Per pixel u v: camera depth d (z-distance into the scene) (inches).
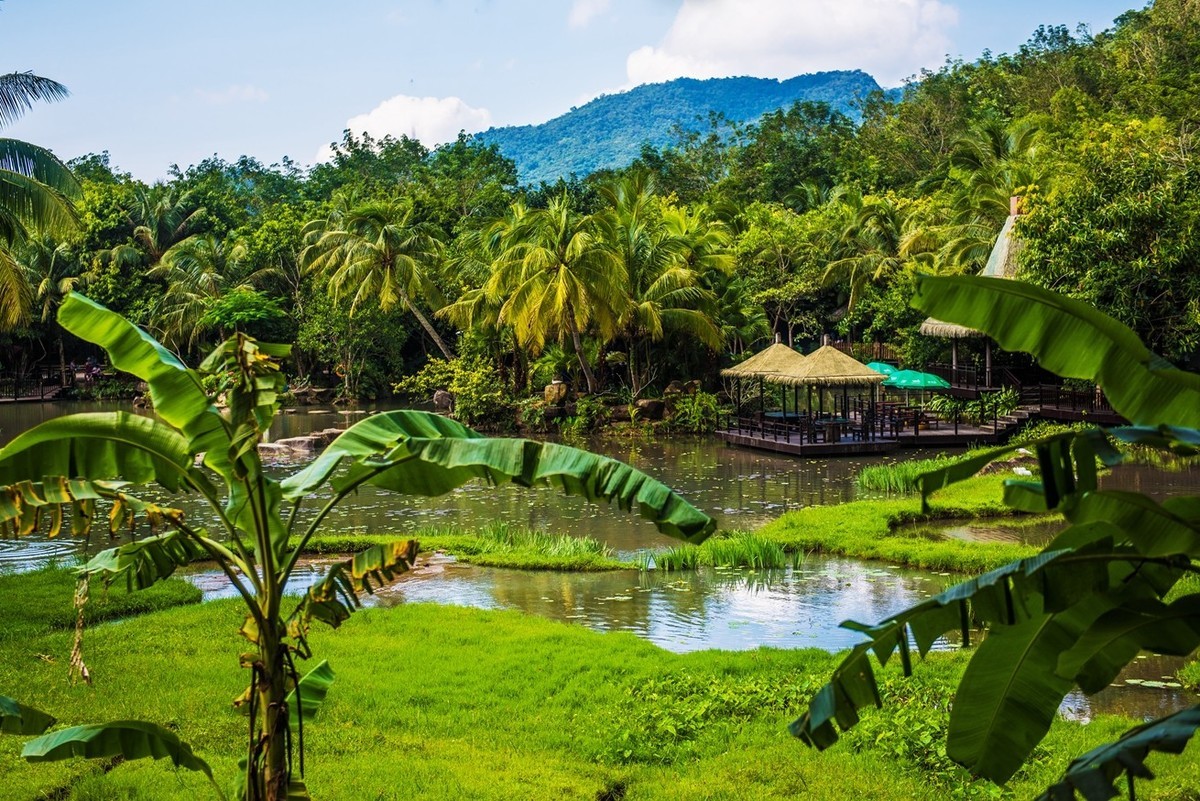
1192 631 159.8
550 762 337.4
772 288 1763.0
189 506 925.2
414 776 319.9
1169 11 2108.8
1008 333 180.4
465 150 2723.9
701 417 1451.8
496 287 1434.5
